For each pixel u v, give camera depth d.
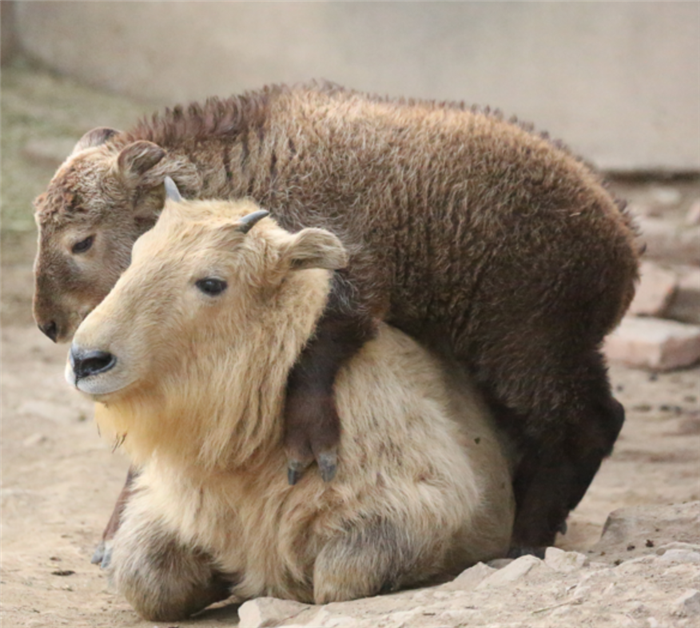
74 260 17.53
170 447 14.38
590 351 17.70
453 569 15.84
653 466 24.17
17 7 58.25
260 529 14.78
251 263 14.10
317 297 14.51
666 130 47.94
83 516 20.86
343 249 14.20
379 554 14.22
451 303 17.55
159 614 15.27
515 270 17.39
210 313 13.94
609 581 12.22
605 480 23.30
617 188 46.97
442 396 16.17
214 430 14.16
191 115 18.67
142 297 13.67
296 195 17.41
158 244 14.16
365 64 53.53
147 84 56.62
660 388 30.59
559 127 50.19
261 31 54.75
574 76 49.75
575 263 17.50
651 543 15.79
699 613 11.05
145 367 13.61
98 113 52.84
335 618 12.64
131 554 15.18
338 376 14.84
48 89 55.38
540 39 50.28
